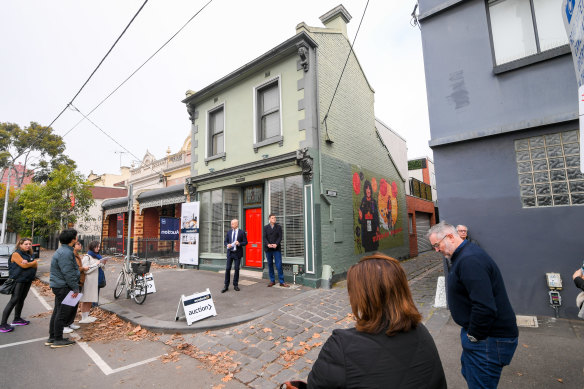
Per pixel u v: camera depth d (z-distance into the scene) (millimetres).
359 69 11344
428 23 6043
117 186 26422
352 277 1323
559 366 3328
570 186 4699
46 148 29625
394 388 1060
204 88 10906
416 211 16641
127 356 4234
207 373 3695
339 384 1091
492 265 2076
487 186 5273
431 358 1188
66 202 14727
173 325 5113
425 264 11938
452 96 5680
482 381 2035
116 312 6000
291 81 8742
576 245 4574
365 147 11188
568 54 4762
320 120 8586
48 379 3605
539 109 4941
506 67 5164
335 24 10531
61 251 4742
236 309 5848
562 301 4602
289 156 8203
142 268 6570
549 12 5082
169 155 16297
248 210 9875
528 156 5023
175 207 16109
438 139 5680
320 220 7992
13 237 27531
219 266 10273
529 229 4902
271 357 4012
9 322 5957
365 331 1197
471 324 1978
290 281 8148
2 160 28047
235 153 10109
